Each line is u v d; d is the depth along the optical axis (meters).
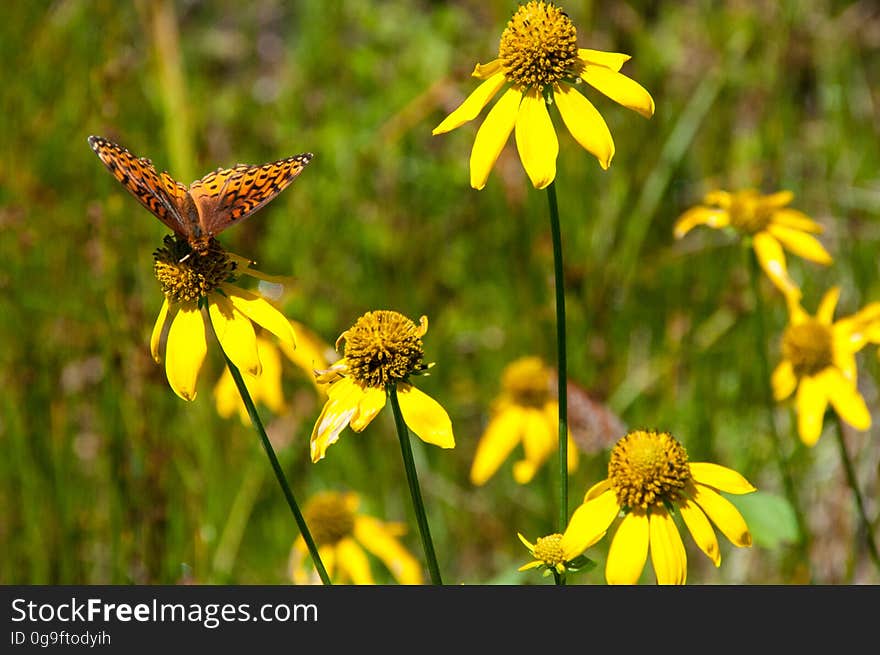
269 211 6.53
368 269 6.51
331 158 6.70
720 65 6.63
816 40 6.84
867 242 6.24
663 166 6.39
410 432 5.87
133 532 5.05
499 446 5.01
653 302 6.23
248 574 5.52
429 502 5.77
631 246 6.26
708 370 5.90
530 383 5.03
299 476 5.71
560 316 2.90
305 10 7.47
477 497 5.76
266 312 3.05
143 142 6.21
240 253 6.37
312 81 7.10
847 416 4.30
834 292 4.63
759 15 6.75
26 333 5.50
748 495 4.16
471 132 6.73
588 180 6.49
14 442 5.32
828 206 6.52
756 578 5.24
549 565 2.99
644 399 5.95
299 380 5.68
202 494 5.37
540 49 3.01
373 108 6.95
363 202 6.60
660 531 2.98
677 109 6.55
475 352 6.30
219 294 3.06
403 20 7.14
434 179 6.62
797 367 4.46
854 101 6.85
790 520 4.10
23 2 6.51
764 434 5.71
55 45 6.46
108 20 6.45
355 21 7.18
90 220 5.46
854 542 5.06
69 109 6.30
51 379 5.47
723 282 6.18
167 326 5.54
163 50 6.27
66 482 5.38
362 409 2.96
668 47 6.83
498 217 6.49
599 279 6.14
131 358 5.21
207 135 6.76
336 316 6.34
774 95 6.62
